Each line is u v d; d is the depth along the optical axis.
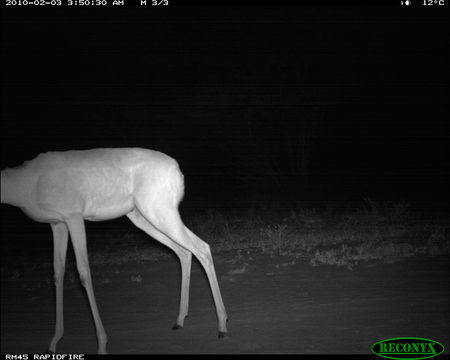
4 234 18.69
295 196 21.38
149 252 12.47
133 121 23.05
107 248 14.05
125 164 6.62
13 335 7.20
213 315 7.39
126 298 8.73
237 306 7.70
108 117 23.69
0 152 19.80
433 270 8.91
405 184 23.14
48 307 8.66
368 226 13.41
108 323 7.48
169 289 9.09
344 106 24.91
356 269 9.22
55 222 6.39
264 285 8.68
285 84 21.61
